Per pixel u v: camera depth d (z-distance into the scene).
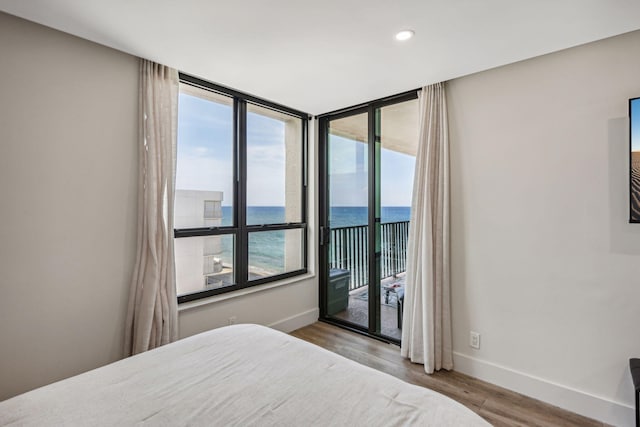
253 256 3.03
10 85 1.64
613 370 1.84
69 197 1.83
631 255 1.78
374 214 3.11
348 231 3.36
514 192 2.18
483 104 2.32
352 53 2.03
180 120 2.47
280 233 3.32
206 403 1.03
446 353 2.44
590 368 1.91
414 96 2.75
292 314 3.29
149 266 2.09
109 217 1.99
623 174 1.80
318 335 3.15
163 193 2.16
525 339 2.14
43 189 1.74
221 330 1.67
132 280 2.05
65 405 1.01
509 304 2.21
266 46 1.94
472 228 2.37
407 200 2.87
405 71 2.29
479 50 1.97
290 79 2.46
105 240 1.98
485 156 2.31
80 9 1.55
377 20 1.66
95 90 1.94
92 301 1.92
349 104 3.10
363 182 3.21
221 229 2.73
